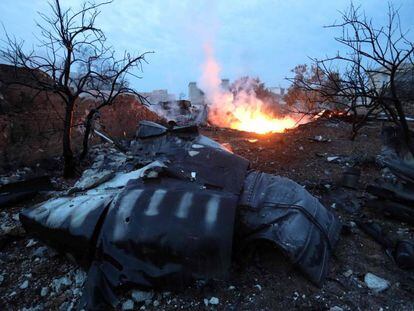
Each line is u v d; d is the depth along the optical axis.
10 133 5.33
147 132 4.45
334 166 5.56
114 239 2.47
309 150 6.55
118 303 2.38
